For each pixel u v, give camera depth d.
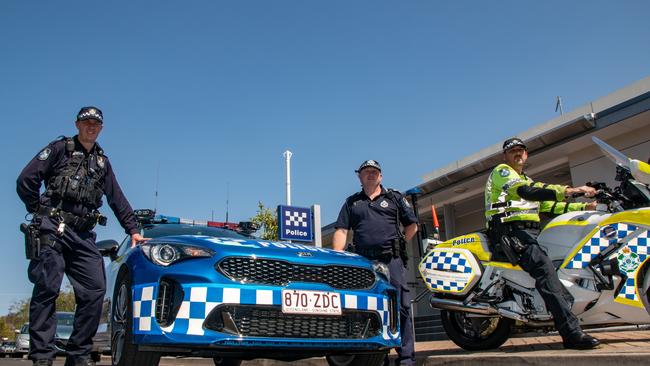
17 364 13.27
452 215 13.44
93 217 4.00
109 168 4.26
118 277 4.03
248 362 6.24
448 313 5.17
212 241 3.61
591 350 3.66
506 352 4.32
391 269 4.44
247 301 3.37
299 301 3.51
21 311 77.56
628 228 4.15
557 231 4.54
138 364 3.59
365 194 4.76
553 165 11.03
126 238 6.00
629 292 4.08
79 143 4.07
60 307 43.41
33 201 3.82
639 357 3.06
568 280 4.31
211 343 3.25
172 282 3.40
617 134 9.69
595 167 10.09
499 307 4.67
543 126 13.49
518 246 4.38
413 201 5.97
